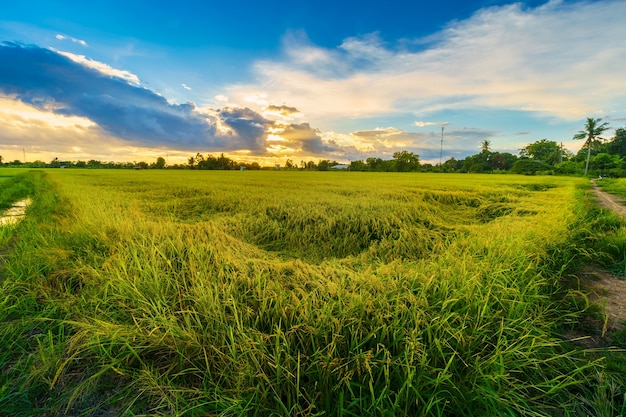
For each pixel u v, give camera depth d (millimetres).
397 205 9305
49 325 2826
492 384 1998
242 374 1950
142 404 2018
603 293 3586
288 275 3891
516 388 1991
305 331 2367
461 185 20734
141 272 3377
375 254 5594
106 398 2074
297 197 11625
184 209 10258
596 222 7180
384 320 2559
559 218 7004
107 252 4492
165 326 2428
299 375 1977
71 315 2961
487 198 13211
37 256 4184
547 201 11477
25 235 5680
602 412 1867
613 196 15383
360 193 13797
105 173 39500
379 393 1981
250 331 2348
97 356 2346
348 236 6809
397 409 1805
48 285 3617
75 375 2273
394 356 2186
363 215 7645
